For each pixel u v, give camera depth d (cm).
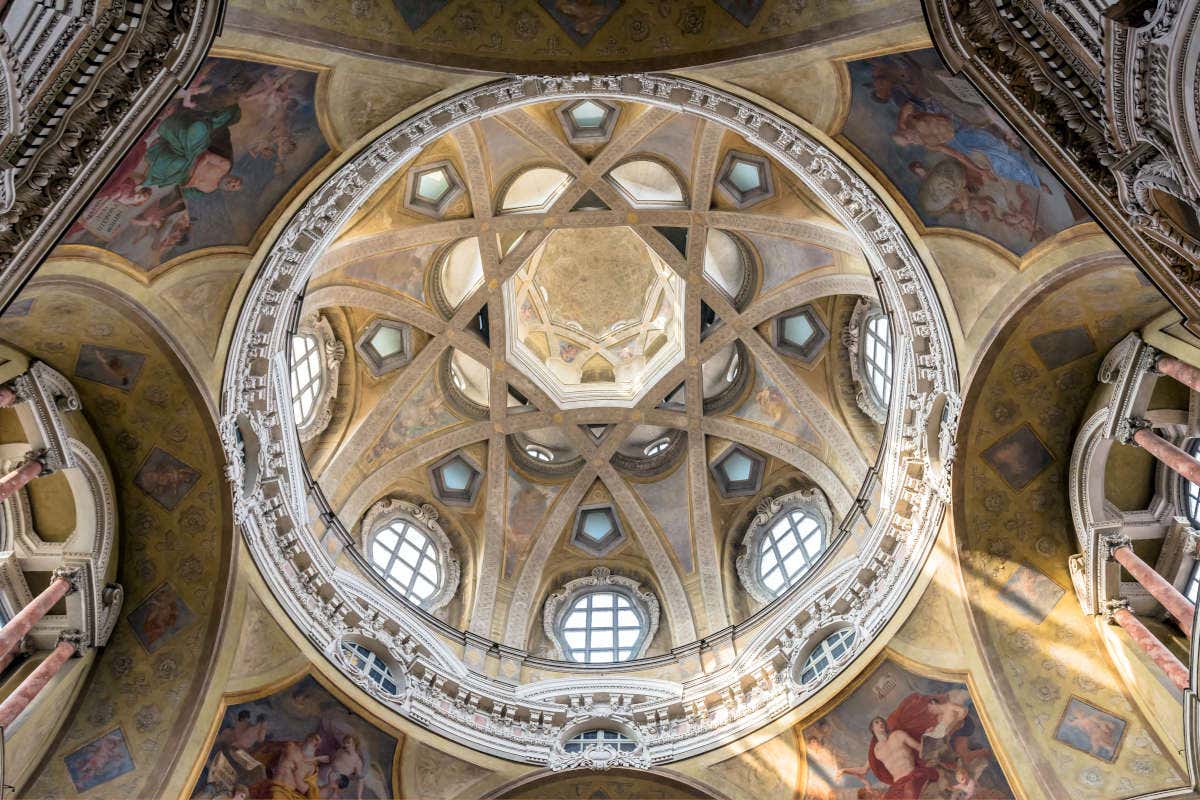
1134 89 1084
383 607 2455
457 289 2853
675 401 3023
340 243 2381
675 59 1703
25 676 1830
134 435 1922
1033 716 1967
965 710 2033
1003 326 1883
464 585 2848
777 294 2772
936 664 2077
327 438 2698
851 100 1786
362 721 2162
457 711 2344
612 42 1692
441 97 1847
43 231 1177
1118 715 1905
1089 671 1953
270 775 2023
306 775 2066
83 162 1166
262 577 2061
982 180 1766
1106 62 1102
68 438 1825
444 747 2238
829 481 2744
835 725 2167
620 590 2930
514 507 2977
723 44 1691
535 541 2958
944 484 2058
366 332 2748
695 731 2347
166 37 1201
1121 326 1886
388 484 2828
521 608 2841
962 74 1399
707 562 2881
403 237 2561
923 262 1938
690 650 2684
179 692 1936
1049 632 2002
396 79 1766
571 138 2562
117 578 1961
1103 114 1183
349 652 2269
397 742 2198
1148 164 1157
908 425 2183
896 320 2184
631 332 3203
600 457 3022
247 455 2070
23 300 1645
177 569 1975
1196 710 1745
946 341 1967
